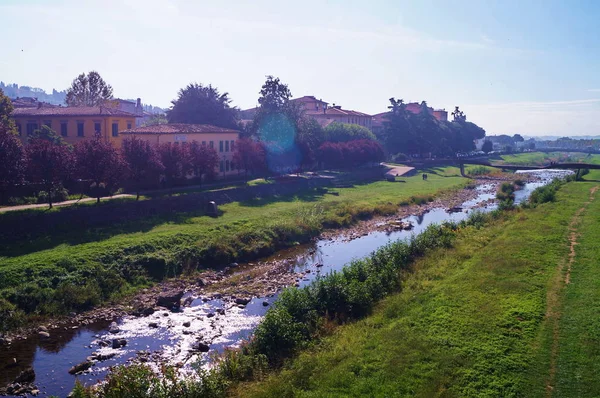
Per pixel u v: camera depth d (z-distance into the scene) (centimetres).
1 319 2611
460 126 16688
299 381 1839
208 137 7075
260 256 4291
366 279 2884
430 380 1766
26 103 9606
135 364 2080
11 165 3872
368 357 1956
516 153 19888
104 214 4288
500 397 1647
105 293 3112
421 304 2491
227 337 2548
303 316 2433
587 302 2336
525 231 3962
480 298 2467
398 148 12738
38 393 1988
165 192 5444
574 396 1627
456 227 4438
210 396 1791
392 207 6625
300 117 9112
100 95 10256
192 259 3834
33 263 3108
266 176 7888
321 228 5297
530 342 1992
